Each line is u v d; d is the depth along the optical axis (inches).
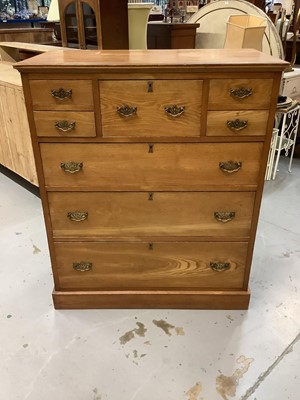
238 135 53.7
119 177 57.4
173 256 63.9
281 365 56.6
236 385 53.5
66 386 53.6
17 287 73.5
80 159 56.1
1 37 125.0
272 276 76.4
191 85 50.6
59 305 67.7
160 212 60.2
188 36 113.4
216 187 57.8
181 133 53.9
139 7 79.5
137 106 52.1
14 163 110.4
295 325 64.2
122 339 61.4
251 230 61.2
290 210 102.3
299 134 136.3
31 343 60.7
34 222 97.0
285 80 126.0
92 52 64.0
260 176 56.8
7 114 102.5
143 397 51.9
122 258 64.3
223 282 66.0
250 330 63.1
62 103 52.0
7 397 52.1
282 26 136.5
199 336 61.9
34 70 49.7
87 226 61.5
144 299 67.2
